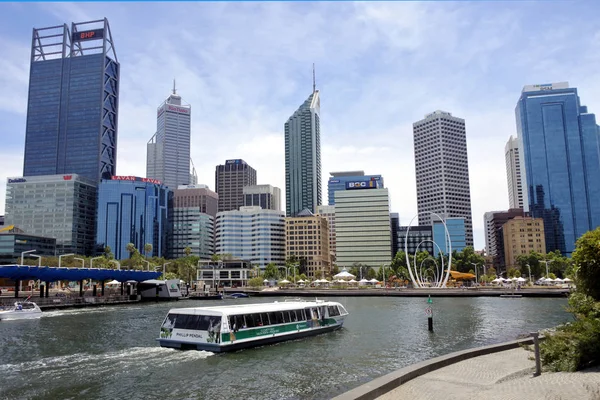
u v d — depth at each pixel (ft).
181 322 148.87
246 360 129.49
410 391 72.43
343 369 117.50
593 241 89.30
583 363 79.20
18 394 95.09
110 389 98.94
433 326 201.26
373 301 388.16
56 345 155.33
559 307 292.40
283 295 519.60
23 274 318.04
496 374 85.15
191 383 103.86
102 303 384.27
